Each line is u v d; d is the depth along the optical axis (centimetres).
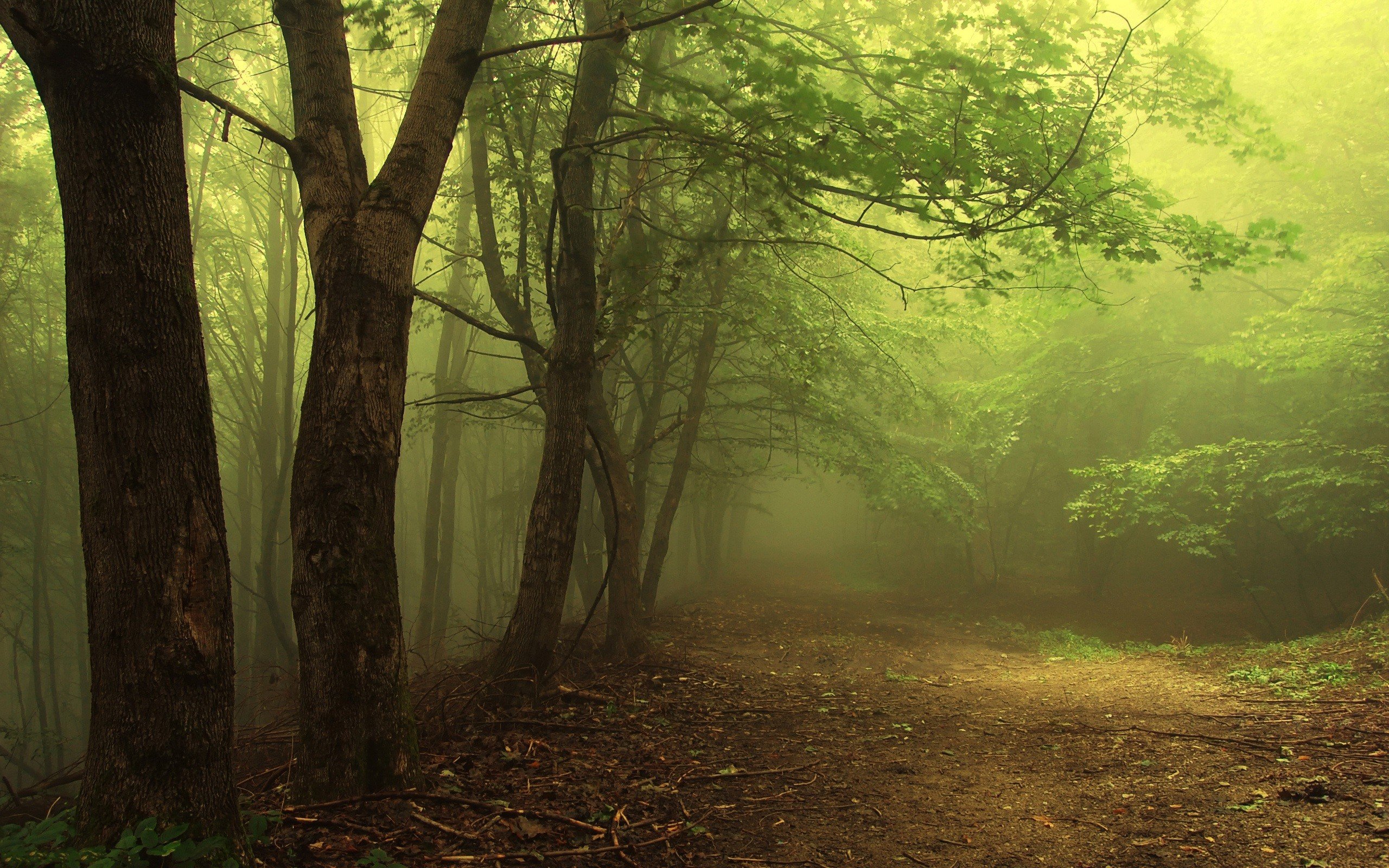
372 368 473
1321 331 1358
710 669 1011
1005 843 422
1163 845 395
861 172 680
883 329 1555
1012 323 1605
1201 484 1444
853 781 555
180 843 282
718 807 493
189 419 312
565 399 834
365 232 483
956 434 1838
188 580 307
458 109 536
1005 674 1119
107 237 298
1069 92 925
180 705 303
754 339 1411
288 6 548
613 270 844
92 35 295
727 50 720
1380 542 1580
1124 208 849
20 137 1720
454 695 799
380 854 363
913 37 999
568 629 1237
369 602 463
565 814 460
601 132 963
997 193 775
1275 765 504
